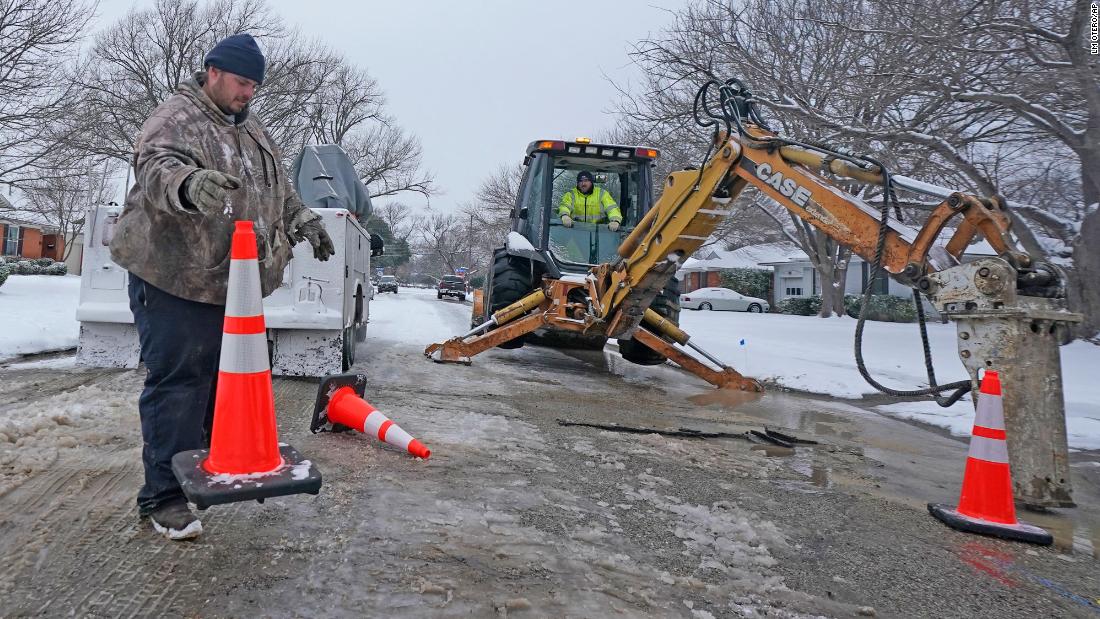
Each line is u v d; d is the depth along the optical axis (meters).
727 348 9.76
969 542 2.75
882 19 9.26
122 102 21.44
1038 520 3.10
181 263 2.12
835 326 15.91
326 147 6.92
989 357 3.13
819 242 21.45
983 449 2.96
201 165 2.11
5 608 1.73
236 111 2.27
